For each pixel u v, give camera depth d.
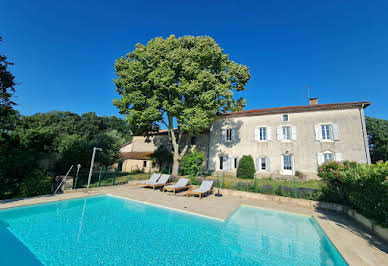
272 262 4.76
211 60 16.27
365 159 15.67
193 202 10.04
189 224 7.19
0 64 9.56
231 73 17.12
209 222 7.44
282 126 19.45
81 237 5.79
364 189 6.77
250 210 9.37
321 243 5.96
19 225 6.48
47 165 12.93
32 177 9.90
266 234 6.58
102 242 5.52
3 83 9.59
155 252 5.09
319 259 4.95
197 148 23.94
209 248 5.43
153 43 16.33
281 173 18.56
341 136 16.86
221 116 22.80
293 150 18.48
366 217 6.84
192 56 15.54
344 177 7.62
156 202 9.64
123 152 32.16
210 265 4.55
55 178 11.95
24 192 9.26
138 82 15.96
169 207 8.87
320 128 17.81
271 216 8.59
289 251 5.39
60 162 13.95
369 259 4.51
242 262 4.73
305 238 6.32
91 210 8.52
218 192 12.09
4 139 10.34
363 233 6.30
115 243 5.50
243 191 11.96
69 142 16.33
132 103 15.68
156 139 29.12
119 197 10.72
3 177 9.01
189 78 15.85
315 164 17.39
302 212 8.86
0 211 7.11
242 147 20.86
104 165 21.80
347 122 16.88
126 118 15.91
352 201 7.78
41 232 6.01
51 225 6.61
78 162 14.84
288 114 19.41
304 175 16.22
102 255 4.82
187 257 4.89
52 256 4.66
